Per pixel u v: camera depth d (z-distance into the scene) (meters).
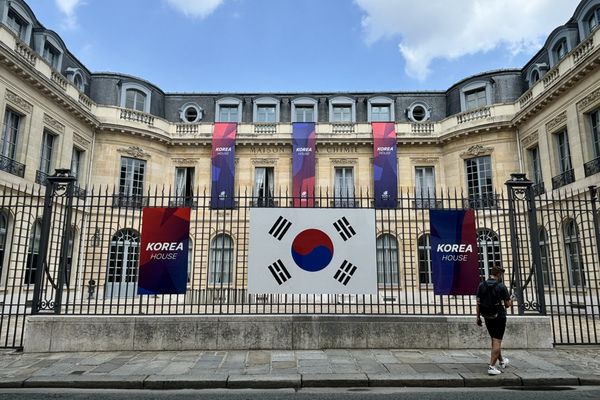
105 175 21.17
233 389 6.21
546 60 19.47
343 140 23.23
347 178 23.52
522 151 20.44
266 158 23.55
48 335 7.98
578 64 15.41
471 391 6.07
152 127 22.73
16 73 15.71
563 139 17.58
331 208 8.79
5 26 15.18
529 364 7.11
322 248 8.63
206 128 23.80
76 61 21.27
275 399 5.71
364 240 8.70
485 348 8.20
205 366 7.00
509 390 6.12
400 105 24.86
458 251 8.73
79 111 19.53
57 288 8.39
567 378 6.37
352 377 6.39
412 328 8.29
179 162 23.61
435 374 6.54
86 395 5.88
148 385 6.25
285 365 7.06
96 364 7.11
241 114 24.64
